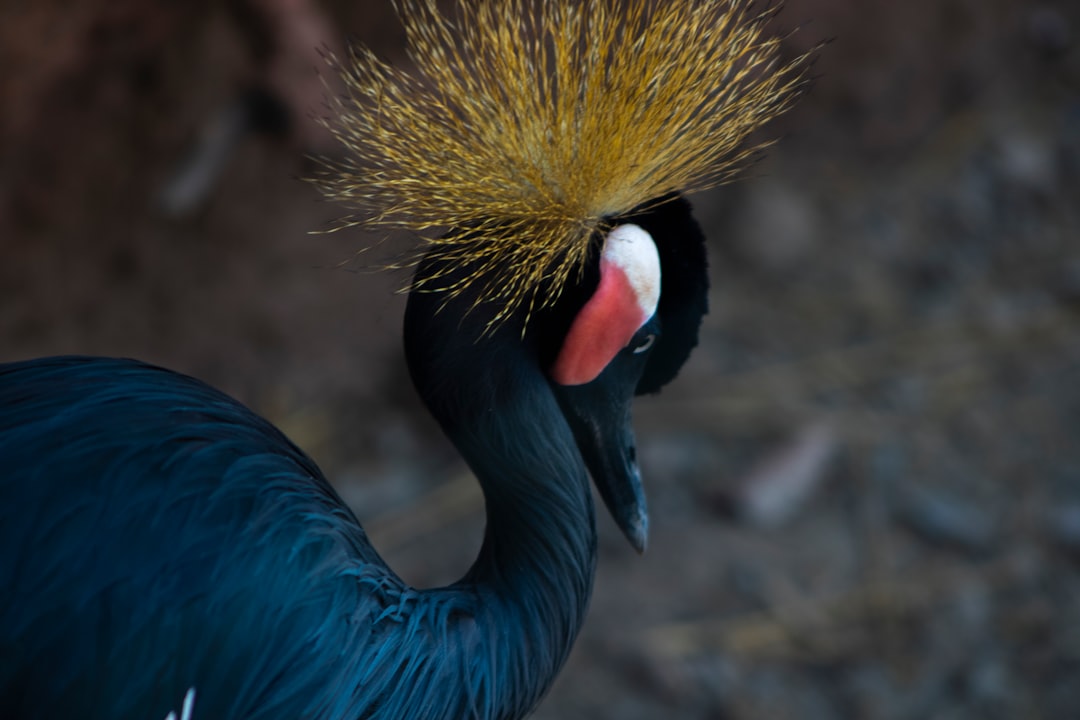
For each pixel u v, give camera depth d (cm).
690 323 365
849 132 1013
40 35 701
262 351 820
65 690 275
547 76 343
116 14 734
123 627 280
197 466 304
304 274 844
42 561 279
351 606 312
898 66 1021
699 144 350
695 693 630
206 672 290
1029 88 1074
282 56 715
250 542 300
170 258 823
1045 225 966
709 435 781
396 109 347
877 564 705
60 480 289
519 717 353
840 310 885
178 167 808
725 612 673
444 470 762
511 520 343
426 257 333
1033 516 736
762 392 816
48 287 800
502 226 331
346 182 351
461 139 343
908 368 841
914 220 962
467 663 331
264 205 841
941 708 630
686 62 350
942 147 1023
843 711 628
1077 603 684
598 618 664
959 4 1051
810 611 677
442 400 338
